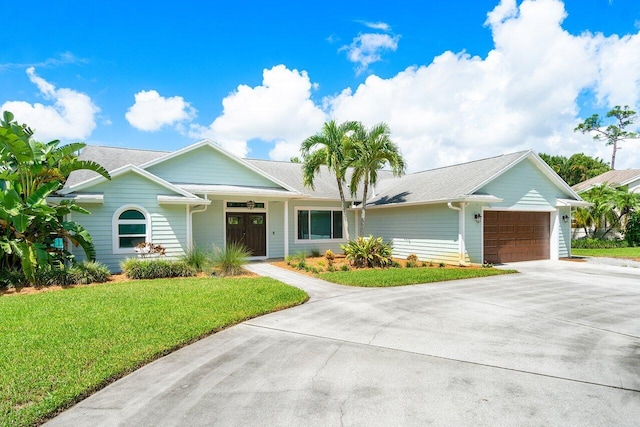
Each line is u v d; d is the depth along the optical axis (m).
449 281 11.05
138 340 5.36
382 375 4.38
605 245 23.52
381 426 3.29
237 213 16.23
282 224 17.17
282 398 3.83
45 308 7.05
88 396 3.90
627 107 45.25
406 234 16.92
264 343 5.55
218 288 9.12
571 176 43.62
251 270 13.05
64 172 10.97
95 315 6.59
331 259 14.22
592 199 24.97
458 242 14.38
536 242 16.70
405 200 16.38
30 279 9.14
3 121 10.09
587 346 5.38
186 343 5.48
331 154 14.70
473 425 3.30
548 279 11.49
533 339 5.69
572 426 3.28
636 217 24.23
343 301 8.30
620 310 7.55
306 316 7.06
